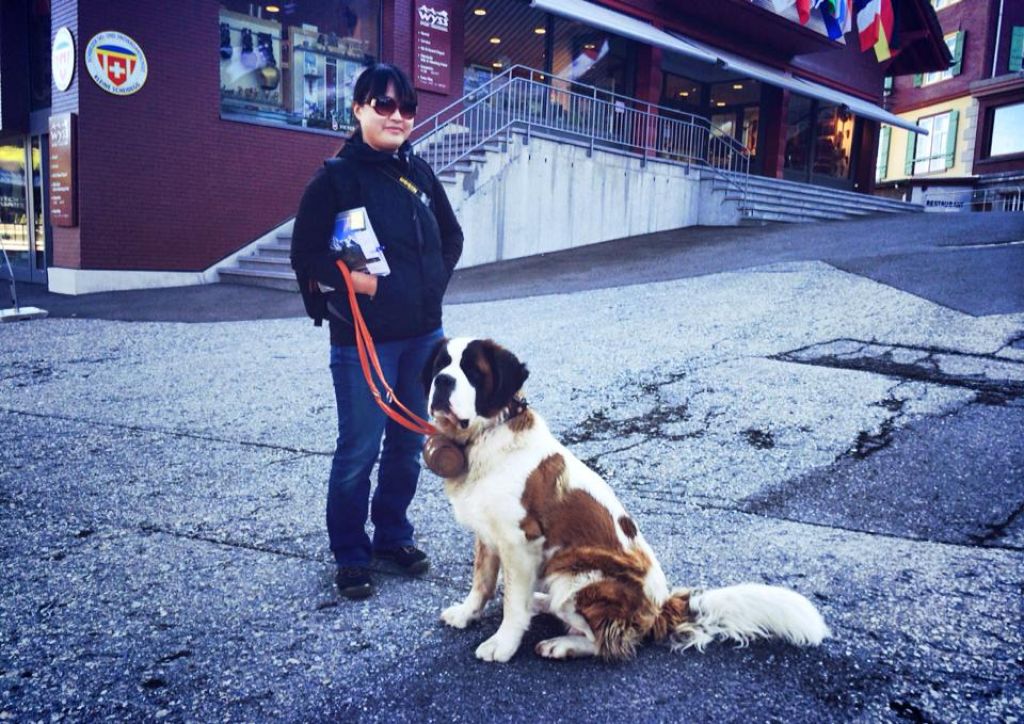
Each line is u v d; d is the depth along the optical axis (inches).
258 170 588.7
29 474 191.0
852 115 1097.4
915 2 1040.2
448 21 673.0
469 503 111.7
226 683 104.6
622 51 797.9
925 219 655.8
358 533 133.3
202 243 565.9
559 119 735.1
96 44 504.7
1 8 612.7
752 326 316.2
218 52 558.9
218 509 170.1
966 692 101.5
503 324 355.6
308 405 252.8
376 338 130.9
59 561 143.2
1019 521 157.2
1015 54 1301.7
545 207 631.2
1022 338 266.7
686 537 154.0
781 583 133.6
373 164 130.9
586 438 214.8
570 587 109.0
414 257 132.6
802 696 101.2
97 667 108.0
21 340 359.3
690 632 111.6
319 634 118.3
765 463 192.7
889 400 224.7
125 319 418.3
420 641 116.6
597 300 400.5
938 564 139.6
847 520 161.9
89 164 511.8
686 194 758.5
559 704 99.8
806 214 795.4
